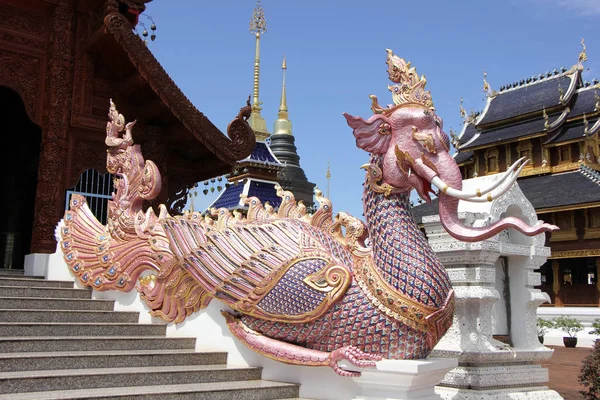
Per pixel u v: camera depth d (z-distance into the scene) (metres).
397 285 5.72
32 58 12.73
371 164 6.18
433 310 5.64
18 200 15.38
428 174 5.89
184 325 7.63
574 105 33.28
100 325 7.46
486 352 7.30
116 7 12.09
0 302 7.74
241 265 6.55
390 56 6.51
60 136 12.41
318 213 7.39
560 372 14.13
